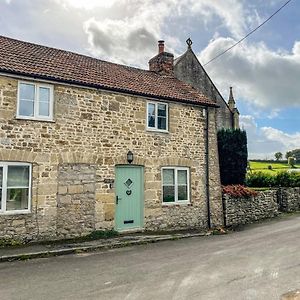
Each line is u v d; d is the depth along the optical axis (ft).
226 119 87.56
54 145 35.70
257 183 71.51
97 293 19.47
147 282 21.44
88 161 37.78
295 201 63.31
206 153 48.08
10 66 34.19
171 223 43.80
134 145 41.52
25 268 25.13
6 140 32.94
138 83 45.47
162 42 59.31
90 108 38.52
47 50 45.50
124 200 40.55
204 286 20.54
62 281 21.81
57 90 36.52
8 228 32.48
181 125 46.14
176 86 51.70
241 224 49.47
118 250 31.91
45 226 34.53
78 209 36.70
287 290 19.60
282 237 36.86
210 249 31.68
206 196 47.34
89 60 48.55
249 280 21.59
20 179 33.88
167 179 44.68
